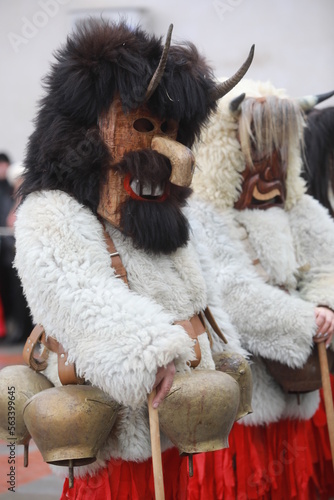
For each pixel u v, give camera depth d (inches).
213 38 307.7
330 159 148.7
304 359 123.3
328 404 123.8
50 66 94.9
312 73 306.2
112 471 94.6
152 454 85.4
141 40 91.1
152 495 96.4
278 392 129.1
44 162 89.9
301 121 128.0
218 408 86.4
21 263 87.4
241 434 128.0
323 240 134.9
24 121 343.6
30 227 87.4
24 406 88.7
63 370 88.4
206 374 88.3
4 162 310.7
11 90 340.8
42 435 85.4
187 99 91.4
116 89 89.5
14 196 94.3
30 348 93.1
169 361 83.4
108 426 87.5
